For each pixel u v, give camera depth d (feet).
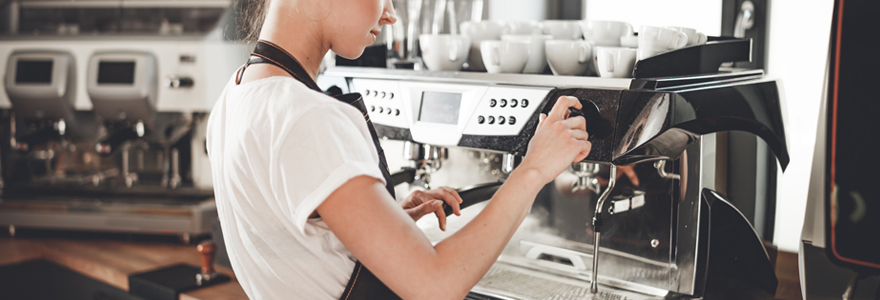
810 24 4.64
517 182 2.56
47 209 6.75
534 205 4.09
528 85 3.33
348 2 2.47
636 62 3.09
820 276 2.86
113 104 6.49
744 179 3.66
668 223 3.51
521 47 3.65
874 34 2.54
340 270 2.57
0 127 7.44
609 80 3.12
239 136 2.35
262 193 2.34
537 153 2.64
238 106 2.41
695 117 2.94
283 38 2.52
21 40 6.79
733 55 3.65
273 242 2.48
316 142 2.19
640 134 2.90
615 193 3.72
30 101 6.74
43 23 7.09
